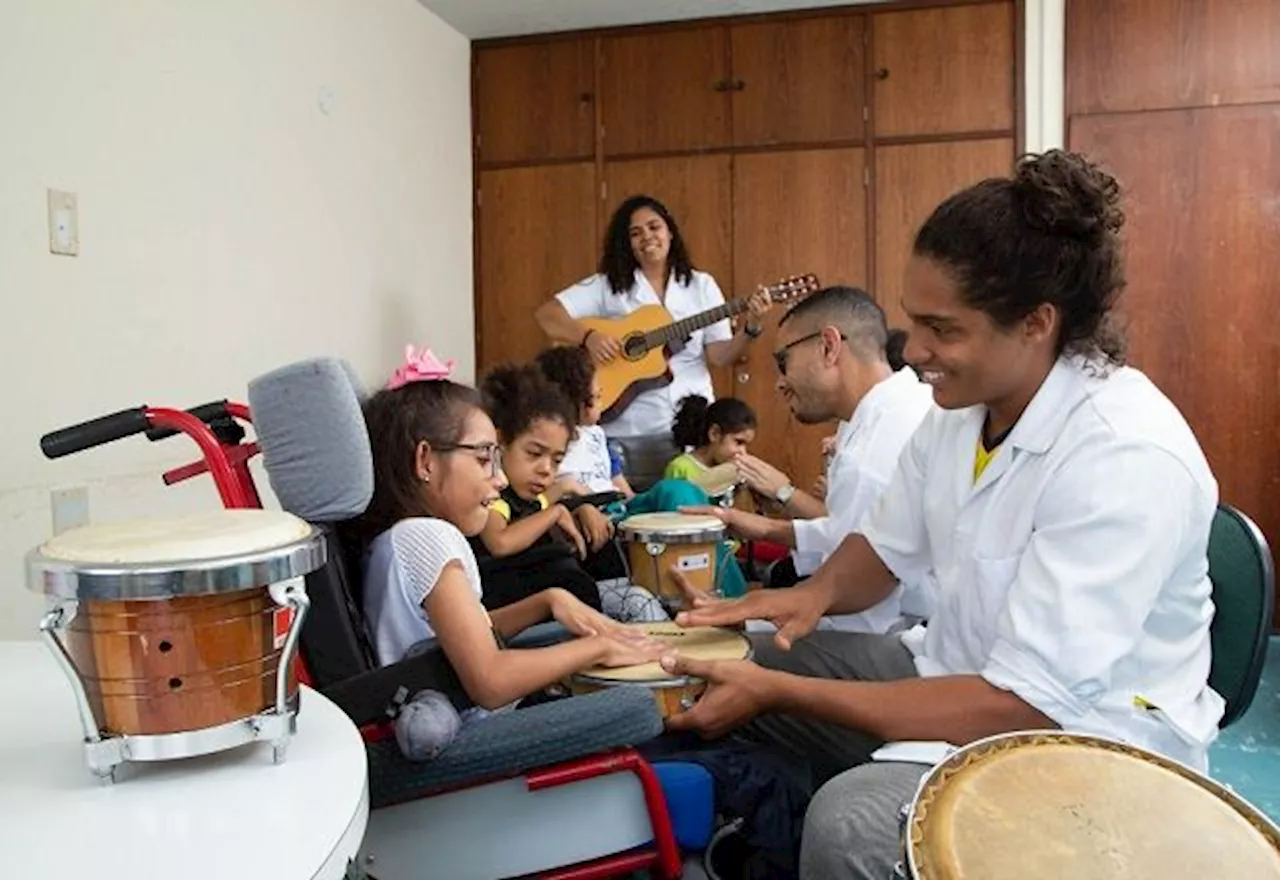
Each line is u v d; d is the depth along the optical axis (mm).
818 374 2150
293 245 3102
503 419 2314
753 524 2221
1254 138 3721
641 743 1354
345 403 1116
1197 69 3748
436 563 1331
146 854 646
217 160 2725
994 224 1181
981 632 1318
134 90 2408
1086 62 3834
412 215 3891
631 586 2154
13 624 2061
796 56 4086
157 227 2494
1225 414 3820
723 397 4180
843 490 2053
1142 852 792
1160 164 3801
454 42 4238
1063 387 1256
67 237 2203
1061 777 887
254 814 701
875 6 3998
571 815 1279
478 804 1254
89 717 752
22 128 2084
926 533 1575
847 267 4094
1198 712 1216
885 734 1198
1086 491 1166
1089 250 1190
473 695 1276
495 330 4438
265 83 2943
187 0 2592
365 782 763
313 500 1122
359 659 1262
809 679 1296
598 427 3355
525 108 4348
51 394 2166
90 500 2270
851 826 1085
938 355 1255
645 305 3754
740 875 1554
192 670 749
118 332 2363
